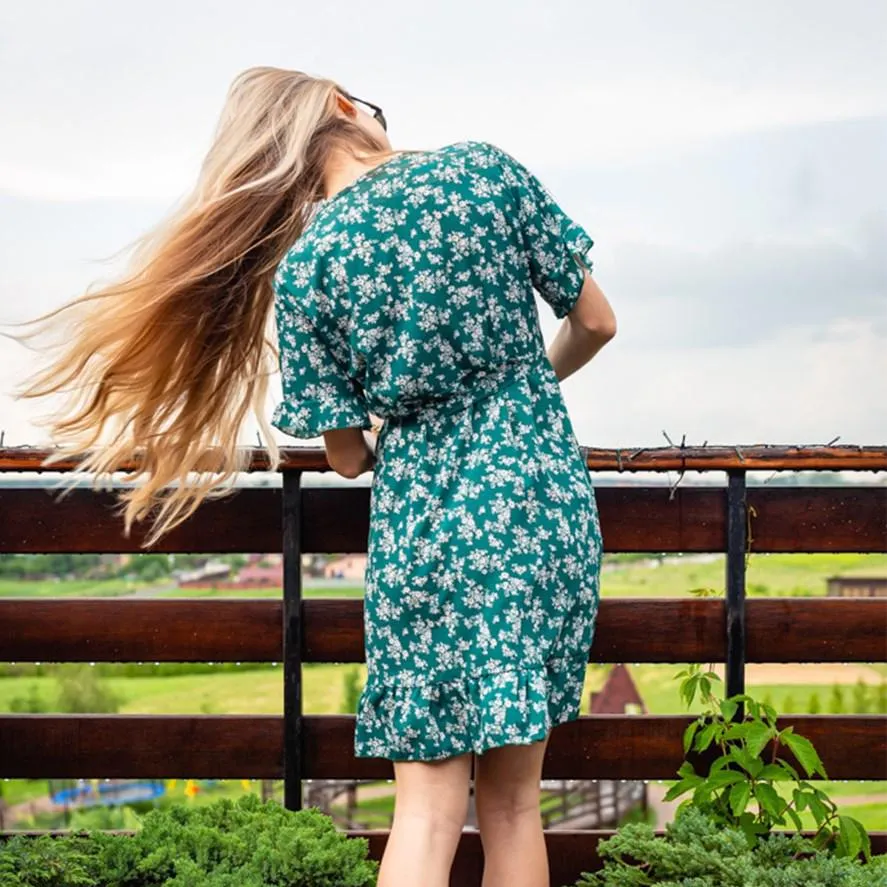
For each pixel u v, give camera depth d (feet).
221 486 7.47
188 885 6.00
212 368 6.64
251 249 6.23
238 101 6.10
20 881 6.00
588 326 5.83
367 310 5.26
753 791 6.84
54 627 7.75
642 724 7.66
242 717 7.72
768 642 7.71
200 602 7.75
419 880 5.16
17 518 7.73
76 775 7.69
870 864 6.53
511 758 5.66
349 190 5.45
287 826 6.75
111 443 6.91
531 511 5.25
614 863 7.33
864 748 7.66
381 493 5.42
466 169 5.40
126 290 6.28
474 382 5.35
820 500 7.65
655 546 7.66
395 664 5.34
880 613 7.67
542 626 5.25
